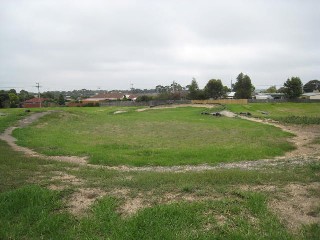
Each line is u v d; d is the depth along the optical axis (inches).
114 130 1246.9
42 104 3764.8
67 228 256.4
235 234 233.6
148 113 2283.5
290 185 354.0
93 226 255.4
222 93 4451.3
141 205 295.4
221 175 410.3
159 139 992.2
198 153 713.0
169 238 232.4
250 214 271.6
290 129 1347.2
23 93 5511.8
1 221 265.7
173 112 2367.1
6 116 1529.3
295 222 258.2
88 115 1856.5
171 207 278.1
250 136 1056.2
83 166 545.6
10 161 533.6
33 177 410.3
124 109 2726.4
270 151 756.0
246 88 4397.1
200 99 4291.3
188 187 336.2
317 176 404.2
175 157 674.8
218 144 882.1
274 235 232.5
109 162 619.2
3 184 362.3
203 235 234.5
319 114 2269.9
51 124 1379.2
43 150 743.1
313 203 293.4
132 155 705.6
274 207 285.7
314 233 236.1
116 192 331.0
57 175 431.8
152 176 417.1
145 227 250.4
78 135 1082.7
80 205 299.9
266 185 356.2
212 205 284.2
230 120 1694.1
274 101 3688.5
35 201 300.8
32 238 241.1
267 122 1640.0
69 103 3774.6
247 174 418.9
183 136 1064.2
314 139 1020.5
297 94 3868.1
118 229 247.1
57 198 313.0
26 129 1162.0
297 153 773.9
